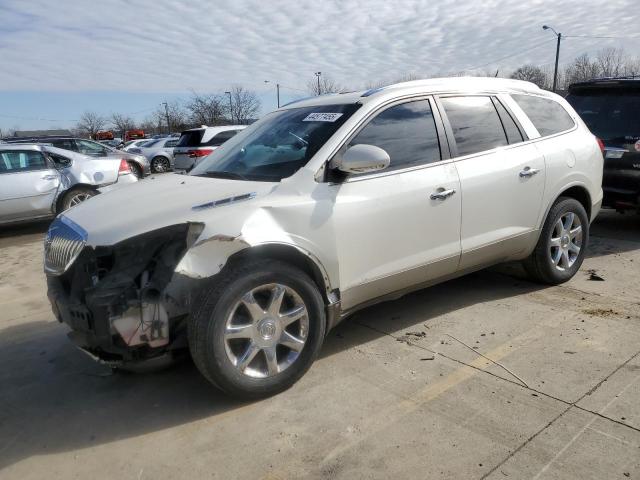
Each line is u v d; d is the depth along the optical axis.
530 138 4.55
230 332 3.09
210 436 2.99
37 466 2.83
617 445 2.70
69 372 3.87
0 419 3.29
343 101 3.99
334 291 3.53
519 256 4.66
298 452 2.81
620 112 6.73
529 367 3.53
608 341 3.84
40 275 6.47
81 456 2.90
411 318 4.43
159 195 3.53
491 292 4.94
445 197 3.91
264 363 3.29
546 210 4.65
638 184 6.44
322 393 3.35
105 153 12.45
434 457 2.70
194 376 3.70
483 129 4.28
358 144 3.62
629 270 5.45
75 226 3.32
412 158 3.83
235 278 3.07
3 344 4.40
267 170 3.66
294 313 3.32
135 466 2.79
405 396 3.27
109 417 3.25
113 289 2.99
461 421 2.98
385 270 3.71
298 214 3.29
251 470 2.70
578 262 5.09
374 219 3.59
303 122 3.96
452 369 3.56
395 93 3.91
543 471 2.55
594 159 5.05
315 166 3.47
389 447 2.80
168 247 3.16
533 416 2.98
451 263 4.08
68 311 3.12
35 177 9.15
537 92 4.84
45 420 3.26
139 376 3.74
